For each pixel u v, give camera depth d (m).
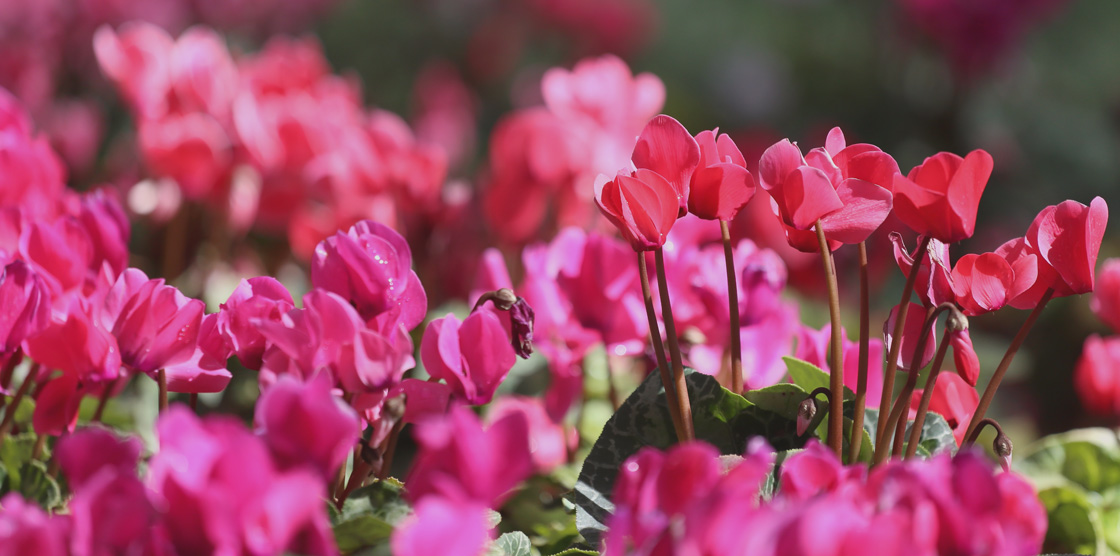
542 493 1.54
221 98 1.98
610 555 1.25
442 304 1.97
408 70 5.61
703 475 1.27
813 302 2.38
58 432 1.41
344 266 1.35
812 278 2.39
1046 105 4.29
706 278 1.51
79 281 1.43
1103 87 4.45
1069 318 3.21
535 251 1.54
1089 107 4.41
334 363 1.34
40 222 1.42
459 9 5.70
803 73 4.70
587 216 1.82
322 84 2.32
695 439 1.41
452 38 5.70
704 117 4.95
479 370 1.36
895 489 1.27
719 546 1.23
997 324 3.30
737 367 1.43
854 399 1.42
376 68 5.56
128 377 1.44
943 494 1.26
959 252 4.05
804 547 1.23
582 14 5.51
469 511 1.25
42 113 3.31
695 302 1.52
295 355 1.33
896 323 1.38
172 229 2.01
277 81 2.18
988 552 1.26
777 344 1.52
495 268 1.55
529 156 1.76
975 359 1.37
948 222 1.36
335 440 1.27
